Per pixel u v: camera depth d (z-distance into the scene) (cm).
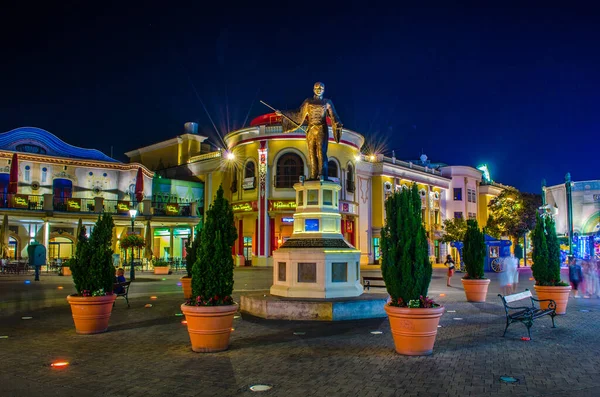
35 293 1823
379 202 4528
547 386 613
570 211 3092
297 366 704
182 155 4734
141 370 689
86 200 3653
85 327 969
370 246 4456
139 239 2670
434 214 5206
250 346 837
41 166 3544
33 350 821
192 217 3809
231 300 834
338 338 902
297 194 1294
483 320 1138
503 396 574
